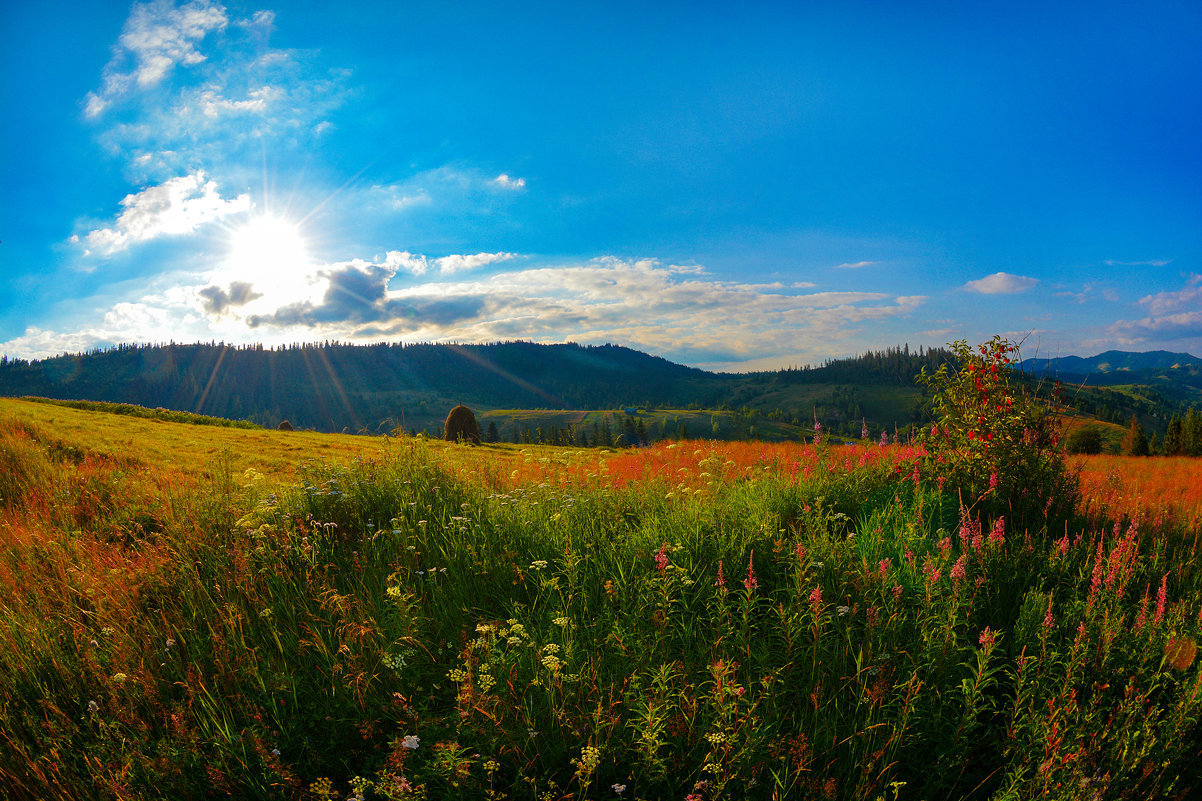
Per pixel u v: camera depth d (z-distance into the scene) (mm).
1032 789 2859
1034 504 7102
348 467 8578
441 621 4656
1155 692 3578
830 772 3152
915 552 5188
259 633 4566
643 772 3014
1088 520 7031
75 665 4203
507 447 24984
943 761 3141
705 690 3611
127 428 24688
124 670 4066
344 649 3939
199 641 4387
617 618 4449
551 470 9195
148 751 3379
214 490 7848
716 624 4262
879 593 4402
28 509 8594
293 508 6996
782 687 3697
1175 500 8961
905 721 3107
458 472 8531
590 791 3104
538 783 3084
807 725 3408
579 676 3641
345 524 6938
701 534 5859
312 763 3322
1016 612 4676
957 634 3938
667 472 9727
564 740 3328
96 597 5012
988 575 4918
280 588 5184
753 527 5695
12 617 4645
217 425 36781
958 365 8406
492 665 3777
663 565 4508
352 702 3660
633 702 3459
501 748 3193
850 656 3904
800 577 4406
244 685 3895
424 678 4031
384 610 4734
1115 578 4539
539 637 4234
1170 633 3869
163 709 3654
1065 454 7789
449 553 5855
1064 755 2932
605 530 6445
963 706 3414
